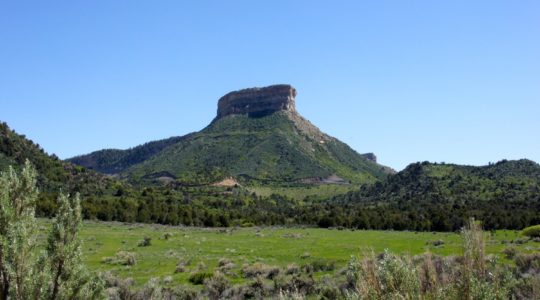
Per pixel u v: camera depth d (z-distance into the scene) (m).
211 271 29.12
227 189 158.25
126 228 70.31
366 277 5.44
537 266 18.67
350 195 163.12
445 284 5.38
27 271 6.68
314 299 17.34
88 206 81.81
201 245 47.44
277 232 70.00
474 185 120.25
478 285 5.04
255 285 21.12
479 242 5.40
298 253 39.12
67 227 7.27
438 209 86.25
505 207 83.56
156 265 33.59
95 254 39.09
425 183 133.38
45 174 99.44
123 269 31.31
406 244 44.62
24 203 7.15
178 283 25.23
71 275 7.12
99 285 7.43
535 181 115.69
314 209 116.31
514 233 56.34
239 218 97.69
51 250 7.08
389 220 78.38
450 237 53.84
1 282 6.62
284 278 21.94
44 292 6.79
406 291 5.23
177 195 127.00
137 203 97.81
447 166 151.62
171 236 56.00
